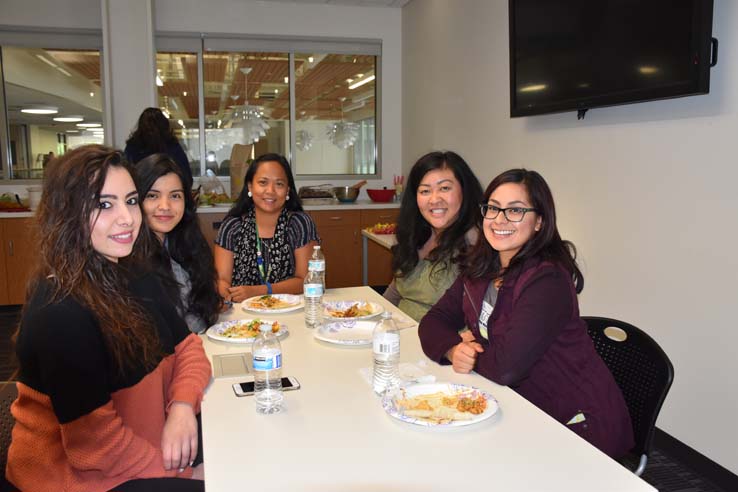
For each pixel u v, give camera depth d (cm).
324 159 632
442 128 518
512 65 359
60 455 124
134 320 131
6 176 557
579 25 296
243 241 279
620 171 289
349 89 624
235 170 580
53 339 117
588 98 293
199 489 125
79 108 563
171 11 559
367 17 606
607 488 101
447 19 496
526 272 157
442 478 104
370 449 115
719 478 239
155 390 138
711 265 238
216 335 192
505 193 159
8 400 135
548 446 116
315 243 286
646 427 153
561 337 154
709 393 242
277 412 134
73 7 539
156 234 200
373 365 161
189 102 591
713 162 235
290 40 591
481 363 153
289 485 103
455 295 188
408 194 235
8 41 533
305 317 213
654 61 249
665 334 265
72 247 122
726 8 226
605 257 304
